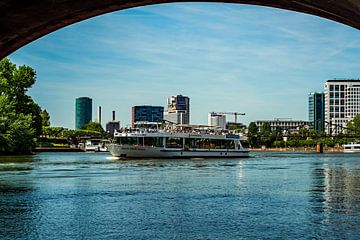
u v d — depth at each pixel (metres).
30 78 108.38
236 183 40.38
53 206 26.83
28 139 105.00
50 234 19.61
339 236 19.05
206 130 107.44
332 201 28.75
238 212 24.77
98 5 13.31
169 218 23.09
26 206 26.80
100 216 23.64
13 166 63.53
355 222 21.86
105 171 54.56
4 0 12.09
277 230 20.25
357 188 36.34
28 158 93.19
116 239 18.73
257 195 31.80
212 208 26.17
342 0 10.73
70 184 38.59
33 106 112.12
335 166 71.25
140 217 23.42
